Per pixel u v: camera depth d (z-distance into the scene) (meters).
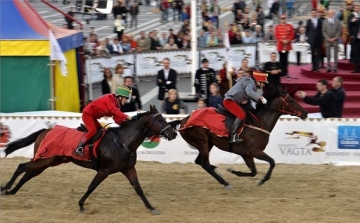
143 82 27.05
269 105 13.44
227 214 11.75
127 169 11.95
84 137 11.83
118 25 32.72
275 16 38.00
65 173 14.97
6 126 16.44
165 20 43.16
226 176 14.79
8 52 18.27
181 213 11.84
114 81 19.27
